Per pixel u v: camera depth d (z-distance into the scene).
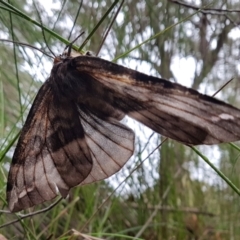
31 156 0.09
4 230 0.16
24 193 0.09
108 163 0.08
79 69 0.08
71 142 0.08
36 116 0.09
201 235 0.23
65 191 0.08
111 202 0.19
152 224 0.21
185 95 0.07
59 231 0.18
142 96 0.07
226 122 0.07
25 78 0.18
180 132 0.07
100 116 0.08
